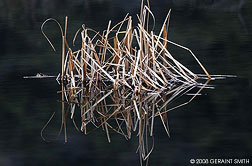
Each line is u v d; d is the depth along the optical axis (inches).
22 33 653.9
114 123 292.7
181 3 934.4
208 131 266.4
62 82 386.6
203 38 579.5
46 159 238.4
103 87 371.6
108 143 259.6
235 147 245.0
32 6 952.3
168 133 267.9
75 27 693.9
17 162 235.3
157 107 315.3
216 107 306.3
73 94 352.5
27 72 423.2
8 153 246.2
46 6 949.2
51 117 301.3
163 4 933.2
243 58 456.8
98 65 359.6
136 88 346.9
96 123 293.1
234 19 732.7
